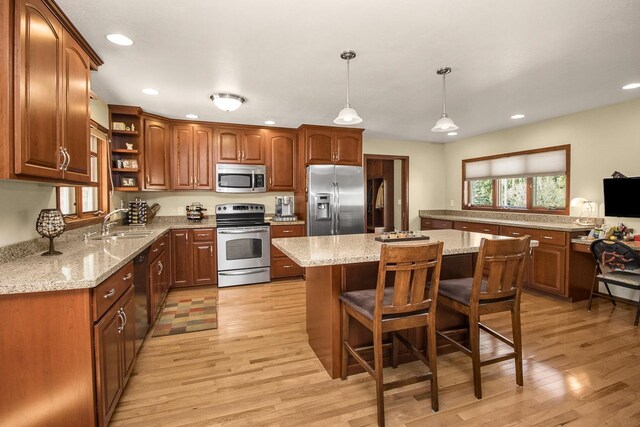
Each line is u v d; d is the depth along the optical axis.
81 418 1.45
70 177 1.86
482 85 3.03
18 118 1.38
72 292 1.43
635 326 2.95
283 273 4.58
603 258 3.15
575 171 4.02
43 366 1.42
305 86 3.03
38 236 2.17
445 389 2.00
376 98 3.40
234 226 4.32
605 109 3.71
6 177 1.36
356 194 4.79
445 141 6.07
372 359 2.23
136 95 3.29
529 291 4.05
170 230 4.03
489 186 5.38
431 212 6.23
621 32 2.06
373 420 1.74
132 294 2.08
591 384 2.04
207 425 1.70
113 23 1.93
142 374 2.19
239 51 2.32
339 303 2.13
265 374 2.19
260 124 4.62
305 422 1.73
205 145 4.44
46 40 1.61
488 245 1.84
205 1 1.73
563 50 2.31
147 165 3.99
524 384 2.05
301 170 4.79
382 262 1.63
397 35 2.09
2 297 1.38
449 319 2.44
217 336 2.79
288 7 1.78
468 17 1.89
